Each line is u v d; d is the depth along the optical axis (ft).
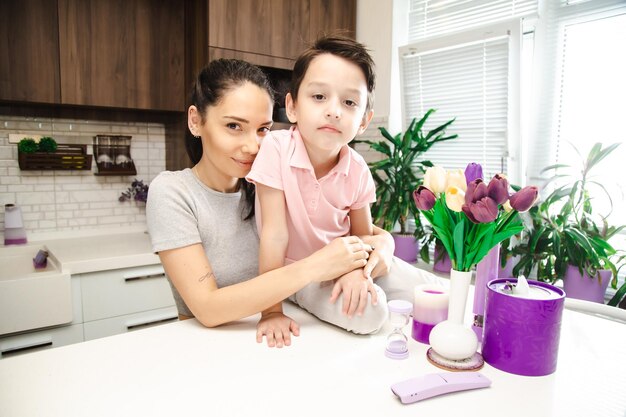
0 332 5.38
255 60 7.22
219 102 3.07
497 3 7.18
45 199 7.30
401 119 8.27
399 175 7.18
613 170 6.04
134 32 7.03
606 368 2.31
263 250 2.98
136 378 2.10
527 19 6.79
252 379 2.10
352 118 2.73
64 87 6.54
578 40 6.24
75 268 5.87
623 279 6.18
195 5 7.07
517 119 6.66
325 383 2.07
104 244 7.07
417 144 7.00
